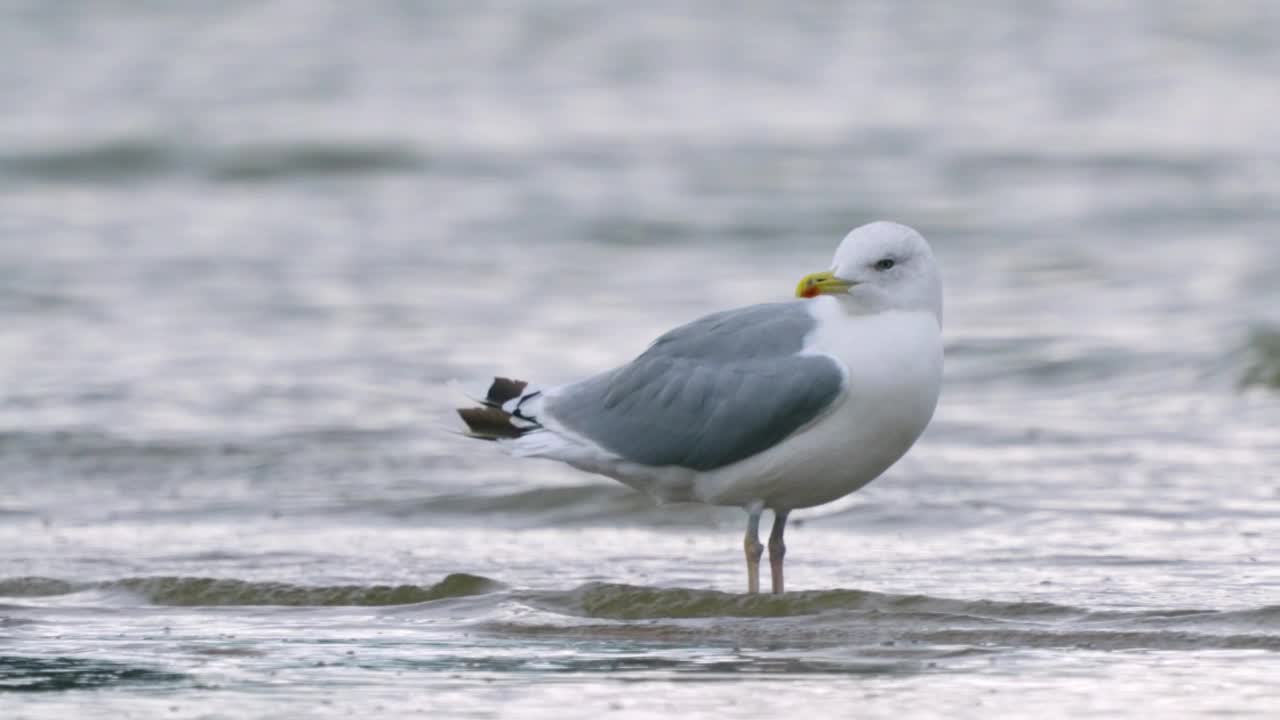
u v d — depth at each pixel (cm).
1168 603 937
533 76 4534
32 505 1269
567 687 770
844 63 4634
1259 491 1262
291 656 836
